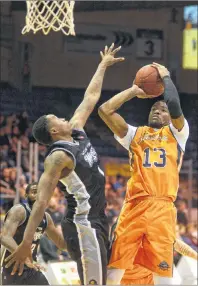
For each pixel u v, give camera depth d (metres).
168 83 5.59
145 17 16.38
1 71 15.55
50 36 15.99
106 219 5.41
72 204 5.31
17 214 6.66
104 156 15.42
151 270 5.55
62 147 5.19
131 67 16.39
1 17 15.50
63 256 10.29
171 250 5.51
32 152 13.50
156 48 16.30
